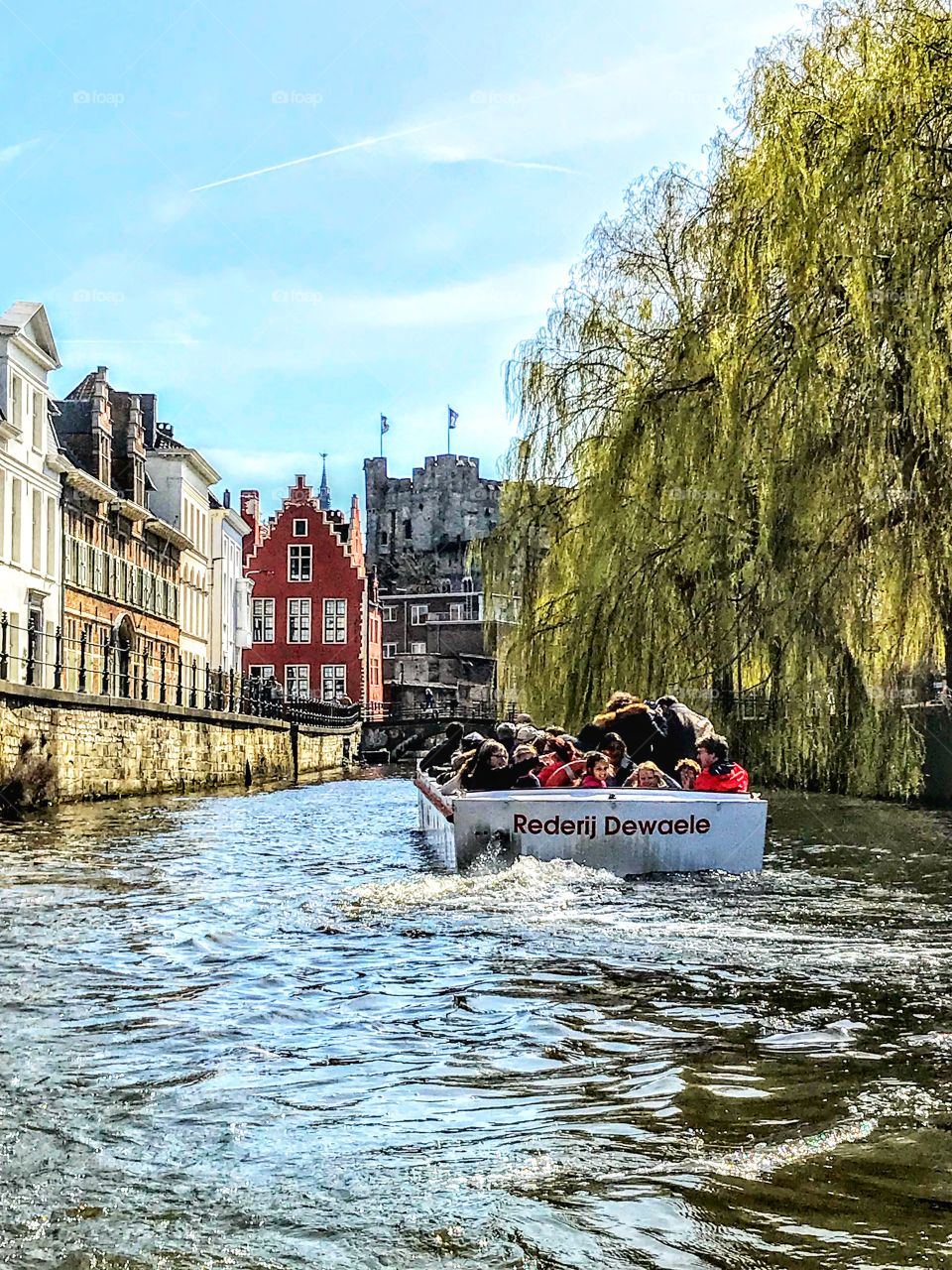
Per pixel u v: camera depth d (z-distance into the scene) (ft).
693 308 75.72
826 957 31.32
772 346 65.67
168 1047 24.07
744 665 69.21
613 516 75.15
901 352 59.98
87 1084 21.76
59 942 34.68
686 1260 14.99
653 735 56.24
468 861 43.62
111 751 103.30
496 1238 15.64
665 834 43.65
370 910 39.47
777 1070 22.16
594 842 43.52
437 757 73.82
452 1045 24.07
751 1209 16.31
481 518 386.52
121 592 159.53
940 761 67.92
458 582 360.69
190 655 202.90
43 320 126.11
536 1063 22.86
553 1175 17.51
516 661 85.61
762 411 65.05
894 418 60.29
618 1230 15.76
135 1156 18.45
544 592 84.94
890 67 60.59
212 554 219.41
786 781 67.21
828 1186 16.97
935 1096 20.49
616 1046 23.84
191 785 130.72
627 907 39.11
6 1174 17.81
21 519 123.03
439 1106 20.56
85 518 145.38
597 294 84.74
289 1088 21.53
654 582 72.95
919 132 59.72
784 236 61.93
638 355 82.23
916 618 61.41
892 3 63.57
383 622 341.00
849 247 59.82
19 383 122.72
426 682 330.95
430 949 33.14
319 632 273.13
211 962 31.78
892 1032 24.47
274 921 37.93
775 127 63.26
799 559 63.57
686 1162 17.88
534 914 38.09
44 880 48.37
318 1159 18.28
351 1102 20.77
